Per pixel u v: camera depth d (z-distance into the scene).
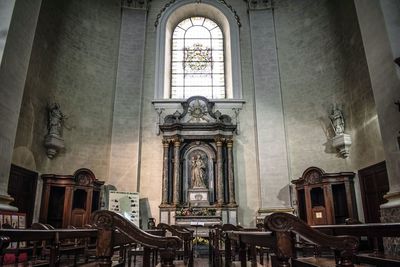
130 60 15.52
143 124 14.80
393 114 8.10
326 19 14.80
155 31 16.34
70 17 14.29
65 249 6.61
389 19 8.57
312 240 2.72
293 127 14.64
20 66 8.72
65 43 13.88
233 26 16.44
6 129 8.01
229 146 14.30
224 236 5.69
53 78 13.12
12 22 8.36
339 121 13.18
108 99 14.77
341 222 12.51
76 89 13.95
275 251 2.66
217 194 13.65
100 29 15.38
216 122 14.23
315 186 12.66
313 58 14.93
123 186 13.76
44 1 12.66
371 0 9.17
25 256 6.38
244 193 14.12
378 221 11.18
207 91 16.19
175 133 14.14
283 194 13.83
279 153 14.32
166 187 13.62
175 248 2.73
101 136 14.19
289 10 16.27
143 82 15.41
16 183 10.79
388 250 7.85
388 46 8.39
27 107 11.46
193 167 14.13
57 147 12.59
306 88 14.80
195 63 16.69
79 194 12.85
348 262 2.78
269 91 15.20
